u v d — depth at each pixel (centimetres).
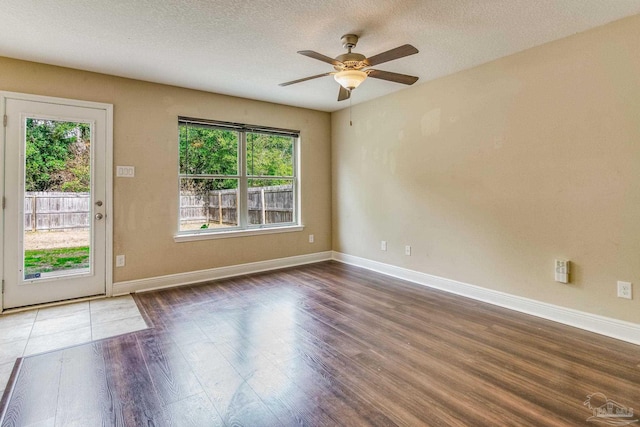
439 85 372
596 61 259
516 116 308
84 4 223
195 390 190
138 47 289
